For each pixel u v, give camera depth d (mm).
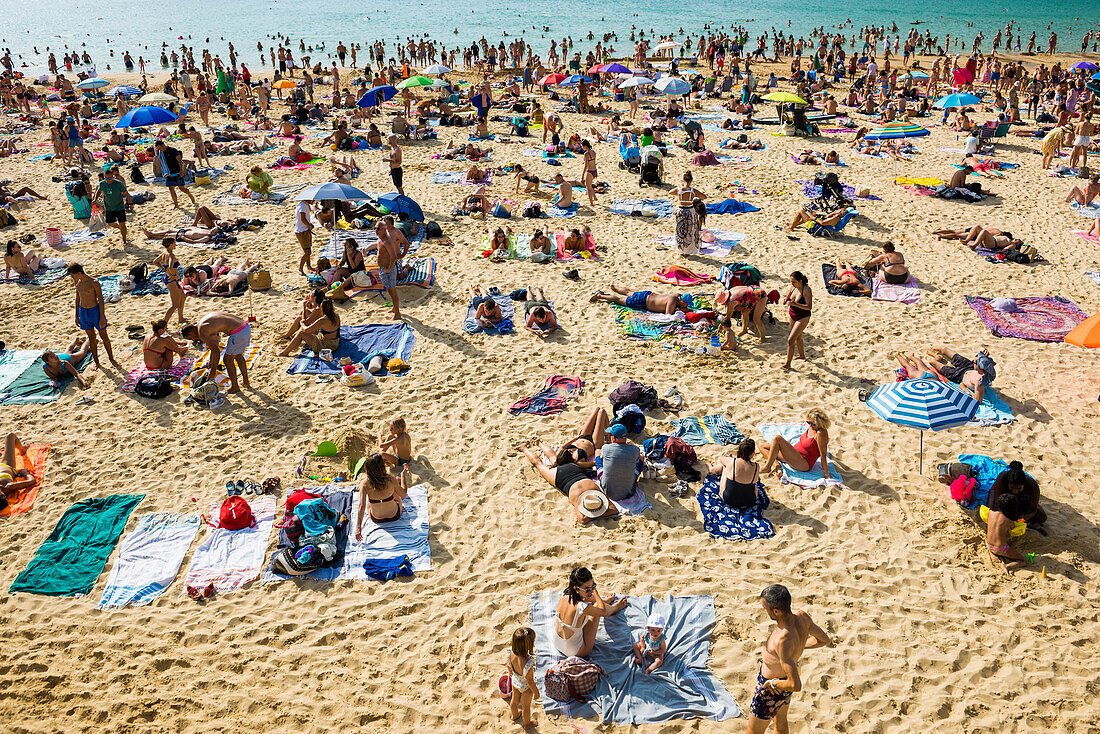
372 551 8398
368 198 15422
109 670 7020
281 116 33000
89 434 10586
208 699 6734
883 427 10570
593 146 26328
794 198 20625
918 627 7375
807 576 8039
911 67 48625
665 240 17656
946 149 25969
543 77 39594
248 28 79875
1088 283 15086
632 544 8516
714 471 9430
